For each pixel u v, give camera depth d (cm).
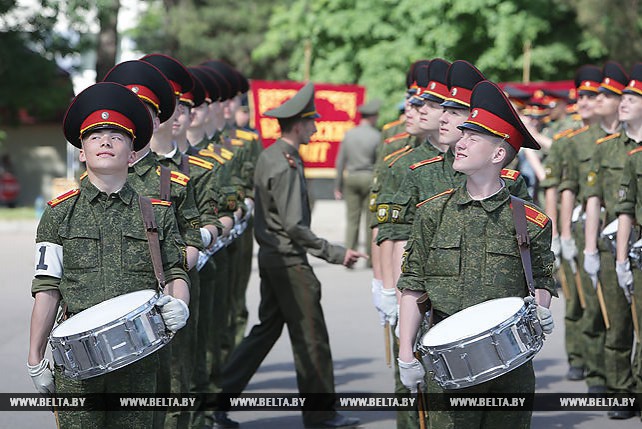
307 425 1304
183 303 817
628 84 1378
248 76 6788
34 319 829
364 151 2780
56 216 832
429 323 845
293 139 1302
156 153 1088
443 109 1020
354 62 4469
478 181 830
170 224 862
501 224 829
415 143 1196
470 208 833
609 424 1329
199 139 1291
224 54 6744
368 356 1708
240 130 1653
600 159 1402
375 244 1158
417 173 1046
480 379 775
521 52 4212
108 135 830
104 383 825
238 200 1336
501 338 771
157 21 6881
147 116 858
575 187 1532
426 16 4212
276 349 1784
